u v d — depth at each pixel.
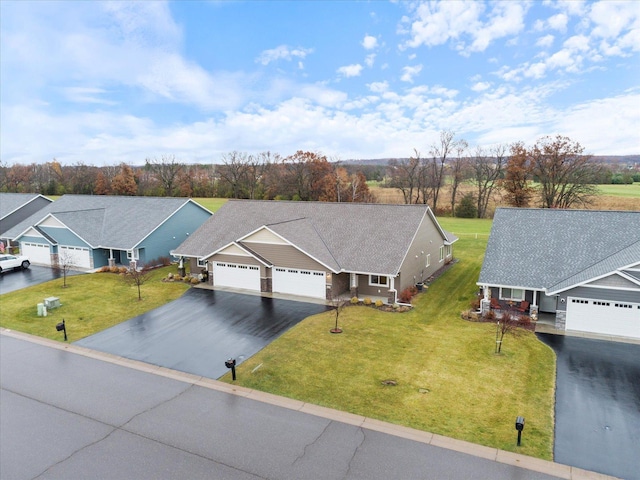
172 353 19.78
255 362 18.66
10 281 33.59
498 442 12.89
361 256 27.69
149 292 29.91
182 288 30.73
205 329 22.70
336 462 12.12
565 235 25.27
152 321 24.12
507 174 65.25
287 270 28.55
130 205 43.38
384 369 17.75
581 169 60.25
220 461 12.31
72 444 13.26
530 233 26.14
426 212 30.98
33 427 14.17
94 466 12.24
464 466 11.88
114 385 16.91
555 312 23.94
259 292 29.20
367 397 15.56
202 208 43.84
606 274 20.58
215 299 27.88
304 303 26.70
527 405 14.92
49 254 39.28
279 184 83.06
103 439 13.47
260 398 15.67
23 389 16.67
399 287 27.16
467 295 28.45
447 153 76.94
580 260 23.39
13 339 21.80
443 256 37.19
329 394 15.83
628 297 20.42
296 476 11.62
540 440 12.96
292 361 18.64
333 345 20.28
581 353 19.02
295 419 14.28
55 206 47.12
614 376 16.91
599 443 12.83
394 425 13.81
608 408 14.70
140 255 37.12
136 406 15.34
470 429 13.55
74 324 23.86
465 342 20.48
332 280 27.33
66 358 19.47
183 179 93.81
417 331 22.06
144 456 12.62
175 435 13.56
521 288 22.92
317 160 78.81
